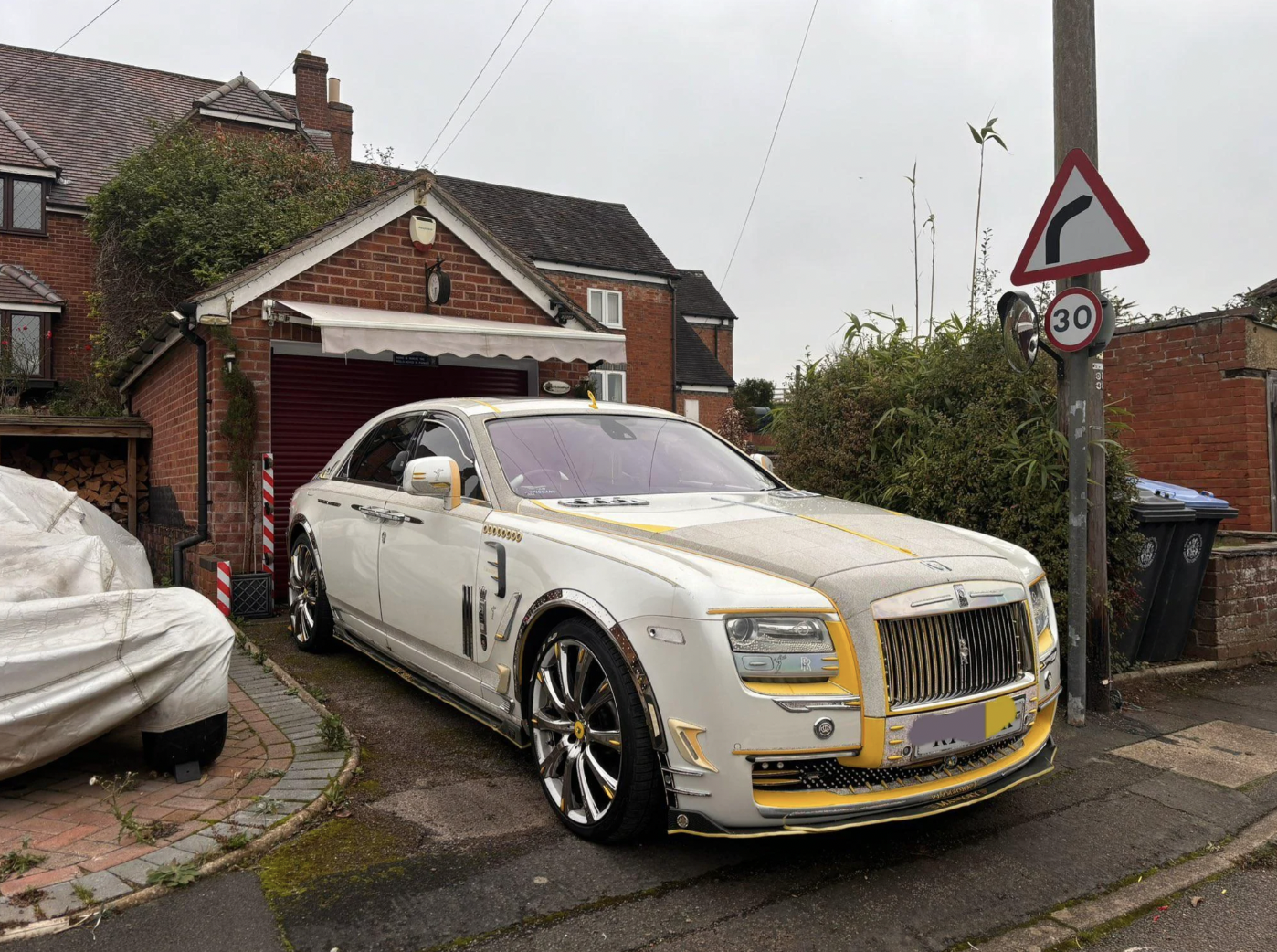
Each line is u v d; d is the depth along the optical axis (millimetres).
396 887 2900
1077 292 4672
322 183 15633
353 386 8898
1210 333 8562
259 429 7781
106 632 3451
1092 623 5094
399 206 8664
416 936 2627
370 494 5188
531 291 9531
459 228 9047
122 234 15211
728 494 4277
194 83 23188
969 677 3059
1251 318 8359
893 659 2896
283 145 16406
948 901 2918
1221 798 3855
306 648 6062
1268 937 2771
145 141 20422
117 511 10812
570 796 3330
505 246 9305
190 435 8445
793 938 2664
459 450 4570
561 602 3309
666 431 4949
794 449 6926
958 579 3102
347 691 5184
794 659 2809
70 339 18156
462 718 4719
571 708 3340
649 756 2986
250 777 3695
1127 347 9227
